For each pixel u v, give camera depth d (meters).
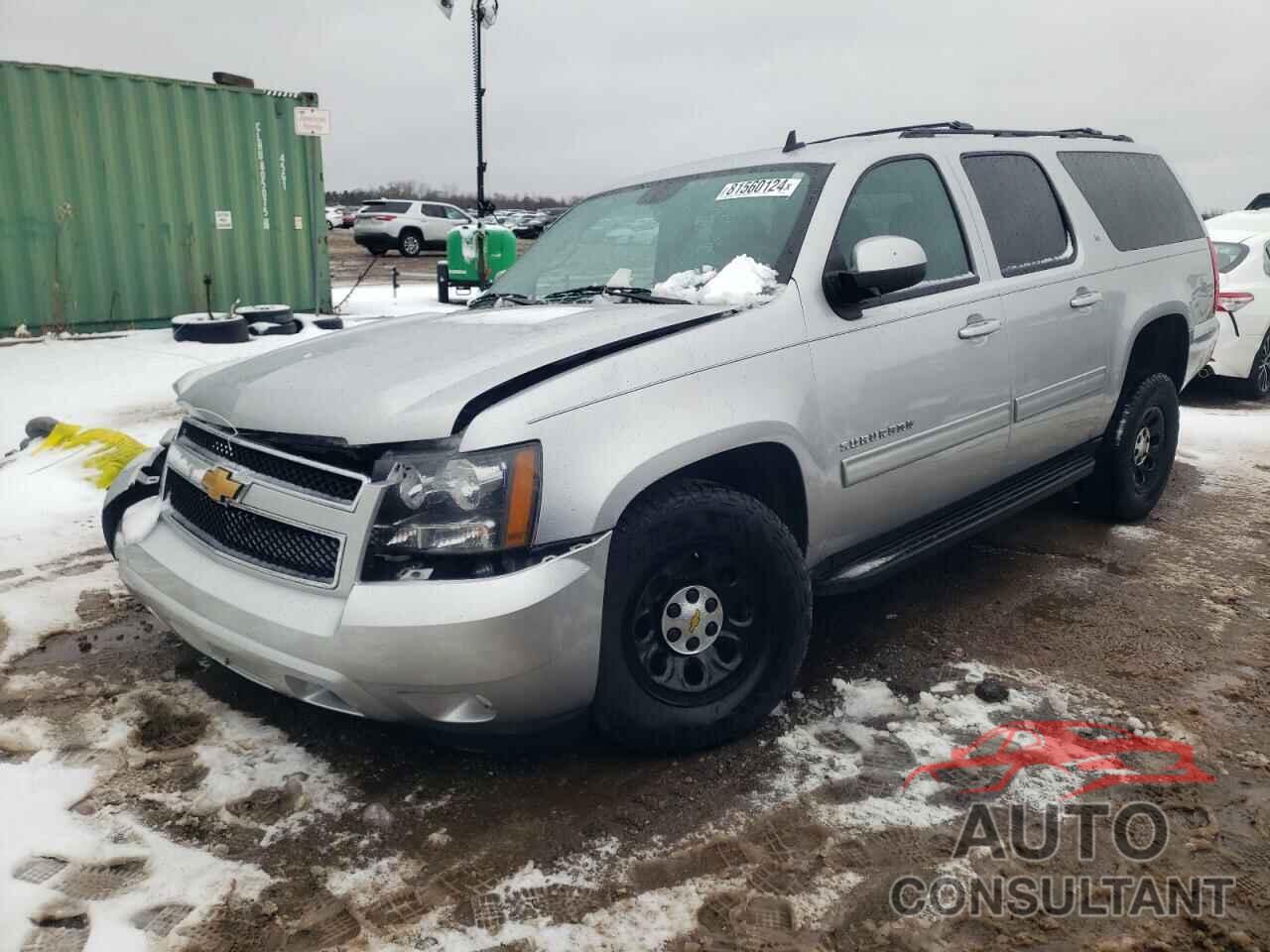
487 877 2.27
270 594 2.46
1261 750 2.81
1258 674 3.29
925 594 4.04
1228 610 3.84
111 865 2.28
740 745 2.85
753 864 2.32
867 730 2.92
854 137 3.84
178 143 10.82
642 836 2.43
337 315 12.38
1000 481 3.93
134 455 5.46
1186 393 8.71
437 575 2.31
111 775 2.66
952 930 2.11
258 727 2.93
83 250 10.34
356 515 2.34
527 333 2.85
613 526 2.44
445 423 2.33
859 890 2.23
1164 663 3.38
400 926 2.11
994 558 4.44
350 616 2.28
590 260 3.72
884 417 3.19
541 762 2.77
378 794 2.60
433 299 15.74
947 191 3.71
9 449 6.25
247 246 11.60
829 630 3.69
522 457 2.32
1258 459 6.27
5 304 9.99
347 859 2.33
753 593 2.80
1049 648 3.51
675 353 2.67
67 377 8.34
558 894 2.21
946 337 3.42
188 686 3.17
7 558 4.28
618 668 2.55
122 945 2.03
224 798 2.57
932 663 3.38
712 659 2.79
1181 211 5.06
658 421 2.56
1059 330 3.99
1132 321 4.43
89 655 3.38
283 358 3.02
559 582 2.32
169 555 2.77
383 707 2.37
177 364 8.97
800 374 2.93
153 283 10.90
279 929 2.09
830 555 3.21
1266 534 4.77
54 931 2.06
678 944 2.06
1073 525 4.91
